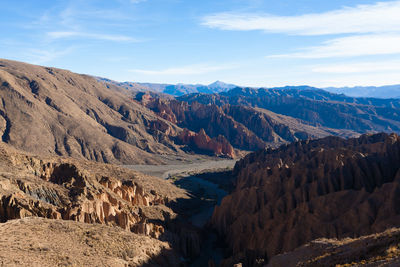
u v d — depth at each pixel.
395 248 30.44
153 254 56.81
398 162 91.12
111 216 71.56
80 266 41.59
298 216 71.62
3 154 81.12
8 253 39.62
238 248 79.00
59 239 48.31
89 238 51.59
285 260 42.94
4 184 63.22
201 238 88.06
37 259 39.97
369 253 33.09
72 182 80.50
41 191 69.75
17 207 57.66
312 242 44.94
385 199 63.59
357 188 83.44
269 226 76.12
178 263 63.97
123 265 46.81
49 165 87.06
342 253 36.19
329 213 68.88
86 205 67.50
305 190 82.44
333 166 90.75
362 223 62.41
